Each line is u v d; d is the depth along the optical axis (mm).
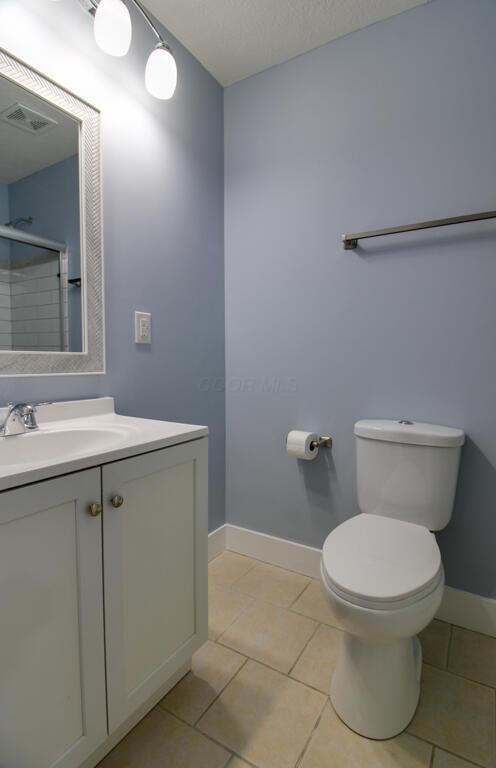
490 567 1408
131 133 1396
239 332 1922
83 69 1211
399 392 1541
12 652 674
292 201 1730
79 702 795
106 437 1106
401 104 1471
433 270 1450
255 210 1834
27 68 1068
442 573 1053
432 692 1151
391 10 1437
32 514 691
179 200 1636
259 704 1104
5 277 1091
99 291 1306
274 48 1631
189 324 1722
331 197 1636
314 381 1729
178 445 1026
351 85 1562
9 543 662
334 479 1708
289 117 1713
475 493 1418
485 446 1395
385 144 1510
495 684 1182
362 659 1044
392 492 1396
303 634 1385
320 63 1624
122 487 866
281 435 1832
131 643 913
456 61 1368
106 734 858
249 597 1605
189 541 1082
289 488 1824
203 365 1820
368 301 1583
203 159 1767
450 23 1369
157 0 1383
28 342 1141
